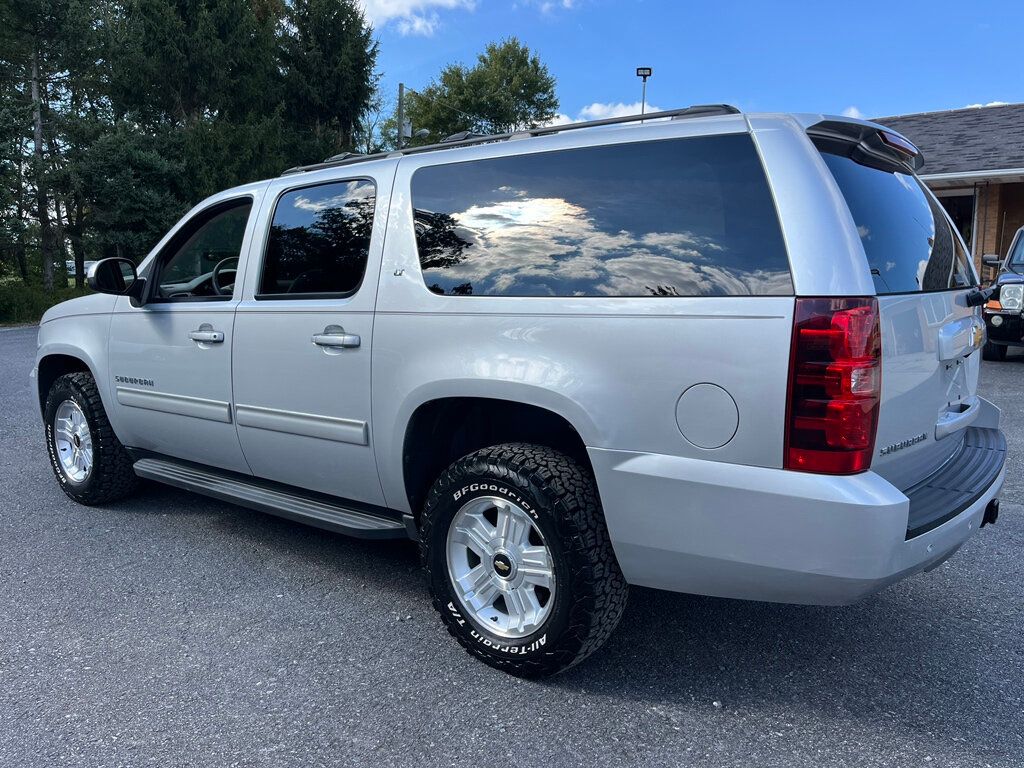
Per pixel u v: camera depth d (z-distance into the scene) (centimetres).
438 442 323
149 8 2645
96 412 466
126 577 381
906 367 251
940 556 258
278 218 371
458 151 314
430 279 306
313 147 3036
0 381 1001
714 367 238
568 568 267
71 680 287
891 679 287
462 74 4669
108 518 468
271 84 3005
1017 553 407
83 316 470
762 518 234
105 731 255
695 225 251
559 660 276
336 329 332
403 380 309
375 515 349
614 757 243
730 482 237
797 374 227
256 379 368
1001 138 1641
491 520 300
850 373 224
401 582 378
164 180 2616
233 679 288
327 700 274
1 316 2195
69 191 2564
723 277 241
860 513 222
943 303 284
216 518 470
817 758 242
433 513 301
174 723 260
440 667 297
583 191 276
